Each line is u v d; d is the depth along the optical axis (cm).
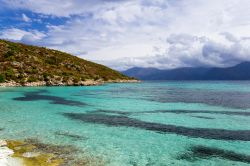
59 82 10956
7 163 1864
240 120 3800
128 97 7088
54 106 4972
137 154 2247
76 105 5206
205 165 2027
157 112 4497
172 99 6662
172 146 2506
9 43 13575
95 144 2498
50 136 2725
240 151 2372
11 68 10806
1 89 8331
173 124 3500
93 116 4012
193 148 2453
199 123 3575
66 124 3362
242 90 10712
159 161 2094
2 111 4231
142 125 3412
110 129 3150
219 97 7281
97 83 12738
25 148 2266
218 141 2692
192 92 9362
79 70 14150
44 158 2022
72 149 2302
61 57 14950
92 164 1945
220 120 3797
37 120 3562
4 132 2825
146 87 12838
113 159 2092
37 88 9231
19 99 5928
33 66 11669
